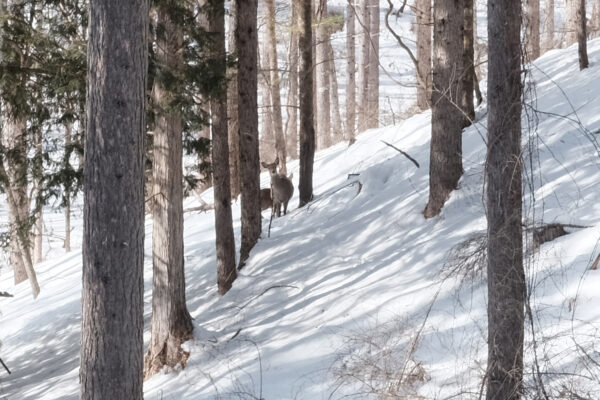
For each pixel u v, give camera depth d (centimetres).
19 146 1367
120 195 780
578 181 1298
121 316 796
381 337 1064
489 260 771
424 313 1102
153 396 1199
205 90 1314
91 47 772
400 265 1320
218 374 1188
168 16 1255
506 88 743
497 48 745
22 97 1255
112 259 785
